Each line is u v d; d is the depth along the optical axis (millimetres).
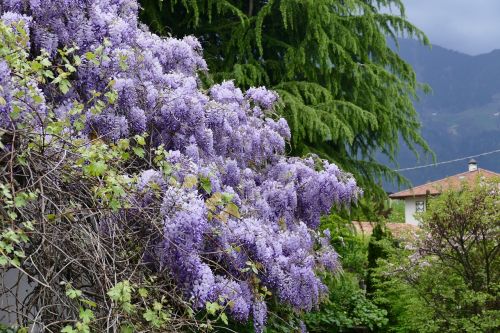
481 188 6777
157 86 4020
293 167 5016
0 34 2631
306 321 7418
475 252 7012
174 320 2822
